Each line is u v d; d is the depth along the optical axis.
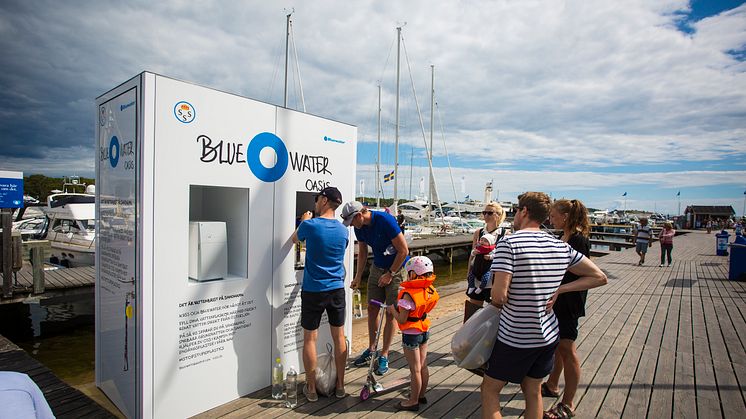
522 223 2.28
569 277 2.75
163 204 2.69
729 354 4.38
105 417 2.63
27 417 0.91
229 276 3.23
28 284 7.55
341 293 3.18
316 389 3.26
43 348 6.73
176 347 2.78
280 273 3.46
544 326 2.06
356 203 3.48
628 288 8.48
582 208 2.98
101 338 3.26
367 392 3.19
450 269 18.56
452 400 3.24
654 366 4.01
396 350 4.39
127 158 2.76
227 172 3.04
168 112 2.69
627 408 3.15
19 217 20.30
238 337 3.16
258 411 2.98
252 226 3.22
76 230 10.64
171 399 2.77
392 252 3.64
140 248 2.61
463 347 2.29
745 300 7.26
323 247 3.05
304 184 3.65
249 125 3.17
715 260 13.76
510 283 2.07
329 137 3.88
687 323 5.64
